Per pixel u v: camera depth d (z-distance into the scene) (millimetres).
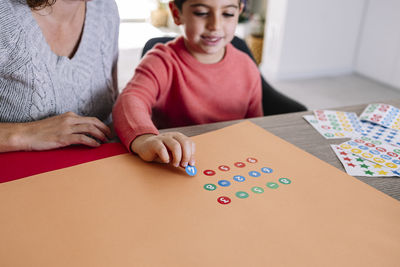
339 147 700
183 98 1079
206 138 710
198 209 494
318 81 3477
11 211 474
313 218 485
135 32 5055
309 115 851
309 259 411
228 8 931
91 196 514
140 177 571
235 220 473
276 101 1241
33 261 394
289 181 574
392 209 516
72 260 396
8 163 602
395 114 858
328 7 3289
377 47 3420
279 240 439
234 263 400
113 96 1053
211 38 965
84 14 889
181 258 404
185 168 594
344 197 538
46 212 475
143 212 483
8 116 797
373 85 3410
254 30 3850
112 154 656
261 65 3660
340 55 3611
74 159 628
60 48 852
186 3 941
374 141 734
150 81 985
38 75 776
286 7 3121
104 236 435
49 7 776
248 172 596
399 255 426
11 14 712
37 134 662
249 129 760
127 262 396
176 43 1083
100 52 953
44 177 556
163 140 629
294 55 3398
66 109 876
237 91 1138
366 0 3422
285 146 692
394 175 611
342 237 451
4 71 741
